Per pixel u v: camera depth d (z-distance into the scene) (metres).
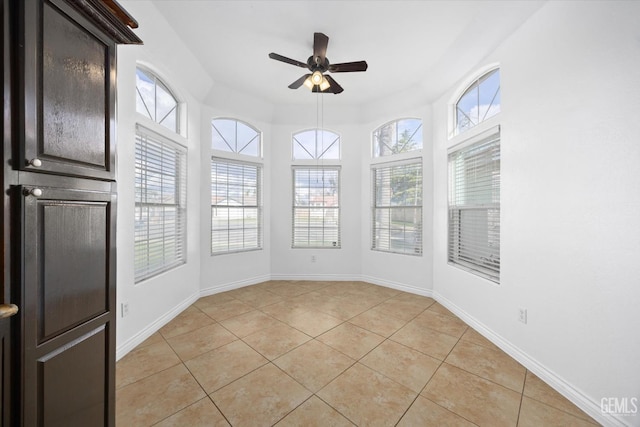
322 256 4.40
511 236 2.17
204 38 2.59
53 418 0.92
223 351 2.21
